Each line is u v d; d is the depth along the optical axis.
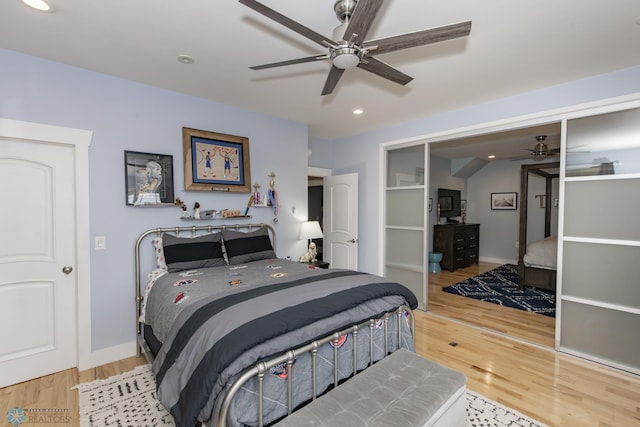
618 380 2.37
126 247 2.74
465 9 1.73
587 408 2.04
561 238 2.80
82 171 2.51
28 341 2.36
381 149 4.27
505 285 5.18
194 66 2.47
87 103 2.53
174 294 2.11
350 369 1.80
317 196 7.70
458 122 3.47
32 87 2.30
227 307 1.67
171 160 2.97
